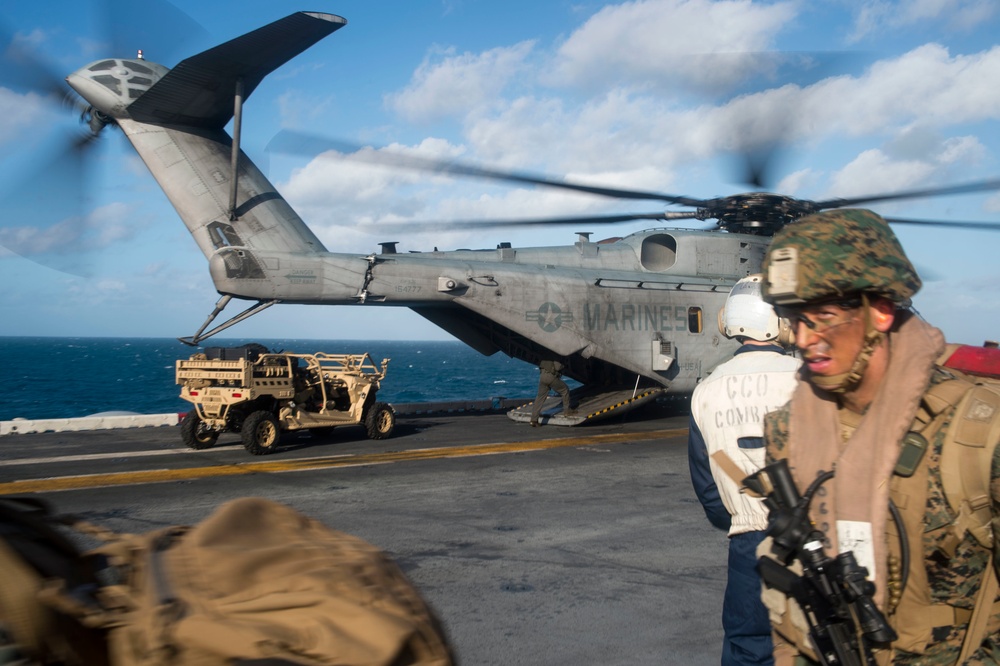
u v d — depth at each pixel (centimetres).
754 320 309
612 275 1738
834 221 179
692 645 501
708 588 610
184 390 1307
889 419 176
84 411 4031
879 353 182
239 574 170
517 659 477
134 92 1419
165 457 1234
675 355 1759
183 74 1343
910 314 187
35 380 7056
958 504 168
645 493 962
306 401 1416
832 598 176
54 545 190
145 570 179
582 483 1024
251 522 193
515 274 1611
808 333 183
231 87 1396
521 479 1050
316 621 153
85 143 1431
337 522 807
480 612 555
